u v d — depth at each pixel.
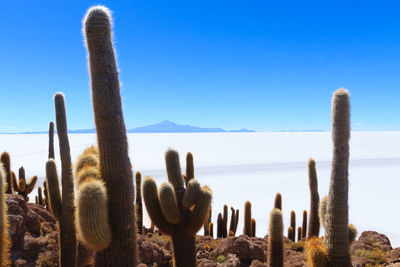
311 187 10.23
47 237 9.86
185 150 134.62
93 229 3.62
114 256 3.92
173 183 6.77
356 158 100.44
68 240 6.32
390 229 25.67
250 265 9.77
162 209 6.12
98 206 3.64
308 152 127.81
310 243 4.95
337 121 4.62
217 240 14.30
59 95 6.32
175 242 6.39
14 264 7.90
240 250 10.25
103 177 4.04
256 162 86.06
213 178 54.62
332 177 4.69
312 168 10.16
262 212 30.95
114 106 4.07
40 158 89.44
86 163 4.31
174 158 6.82
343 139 4.61
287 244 12.91
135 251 4.12
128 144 4.24
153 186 6.32
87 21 4.07
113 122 4.04
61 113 6.31
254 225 15.57
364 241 12.81
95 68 4.06
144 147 152.25
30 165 70.12
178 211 6.20
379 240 13.12
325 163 81.56
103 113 4.01
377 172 63.56
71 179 6.35
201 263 9.12
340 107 4.60
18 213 9.31
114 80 4.12
